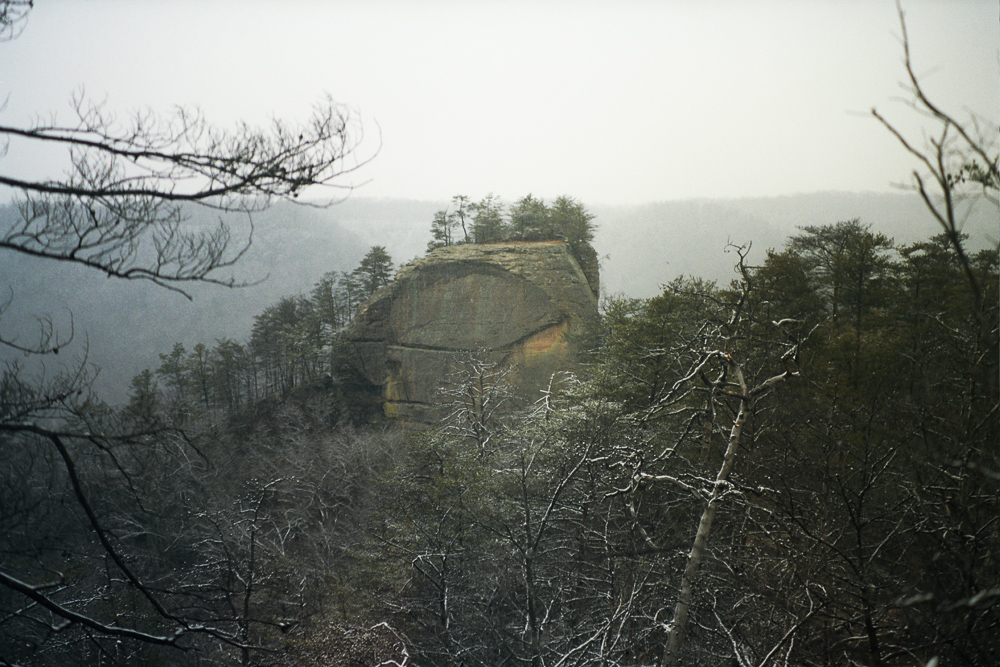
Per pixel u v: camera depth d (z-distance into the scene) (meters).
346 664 14.79
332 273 86.94
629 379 28.88
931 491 12.28
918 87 3.50
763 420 19.45
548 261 57.97
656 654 17.02
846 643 11.39
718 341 18.98
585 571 20.12
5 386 8.12
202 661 17.48
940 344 16.95
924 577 10.59
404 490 27.05
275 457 47.62
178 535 24.66
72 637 15.05
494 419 36.12
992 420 10.36
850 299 30.22
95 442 7.45
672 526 18.33
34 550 10.72
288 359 77.25
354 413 62.94
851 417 16.64
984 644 8.93
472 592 21.72
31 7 6.48
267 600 20.41
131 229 6.90
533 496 22.28
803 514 13.89
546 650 17.36
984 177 3.68
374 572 21.69
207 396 69.31
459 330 58.59
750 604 14.30
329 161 7.18
